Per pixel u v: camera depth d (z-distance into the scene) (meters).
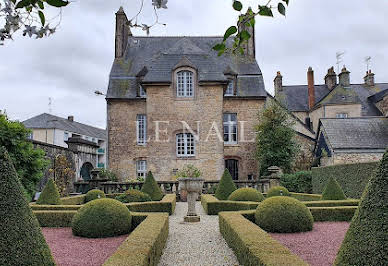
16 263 3.57
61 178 18.52
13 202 3.83
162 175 21.92
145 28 2.70
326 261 5.75
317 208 10.60
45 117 40.88
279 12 2.61
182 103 22.48
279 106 25.30
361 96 40.34
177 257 6.76
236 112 26.33
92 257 6.15
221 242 8.08
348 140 22.62
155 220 7.94
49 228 9.59
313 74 40.12
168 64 23.03
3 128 10.66
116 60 28.03
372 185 3.74
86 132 45.03
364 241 3.49
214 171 21.92
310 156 27.64
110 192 19.20
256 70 27.91
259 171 24.81
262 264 4.23
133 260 4.36
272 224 8.59
